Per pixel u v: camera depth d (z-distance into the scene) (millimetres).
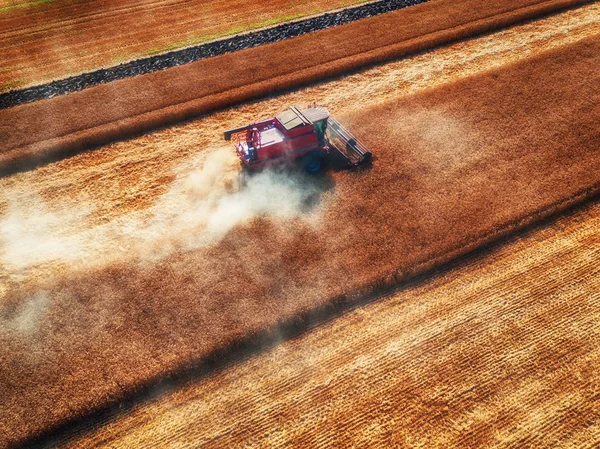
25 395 13906
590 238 17906
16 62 30656
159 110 25047
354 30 31328
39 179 21828
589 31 30375
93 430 13422
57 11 36750
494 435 12805
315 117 19828
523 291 16250
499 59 28469
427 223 18391
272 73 27578
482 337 15000
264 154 19781
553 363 14242
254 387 14141
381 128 23141
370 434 12969
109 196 20812
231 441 13031
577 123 22828
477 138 22312
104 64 29953
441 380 14000
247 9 35656
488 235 17859
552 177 20078
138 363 14516
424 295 16344
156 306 16062
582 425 12930
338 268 16953
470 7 33156
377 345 14969
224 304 16000
